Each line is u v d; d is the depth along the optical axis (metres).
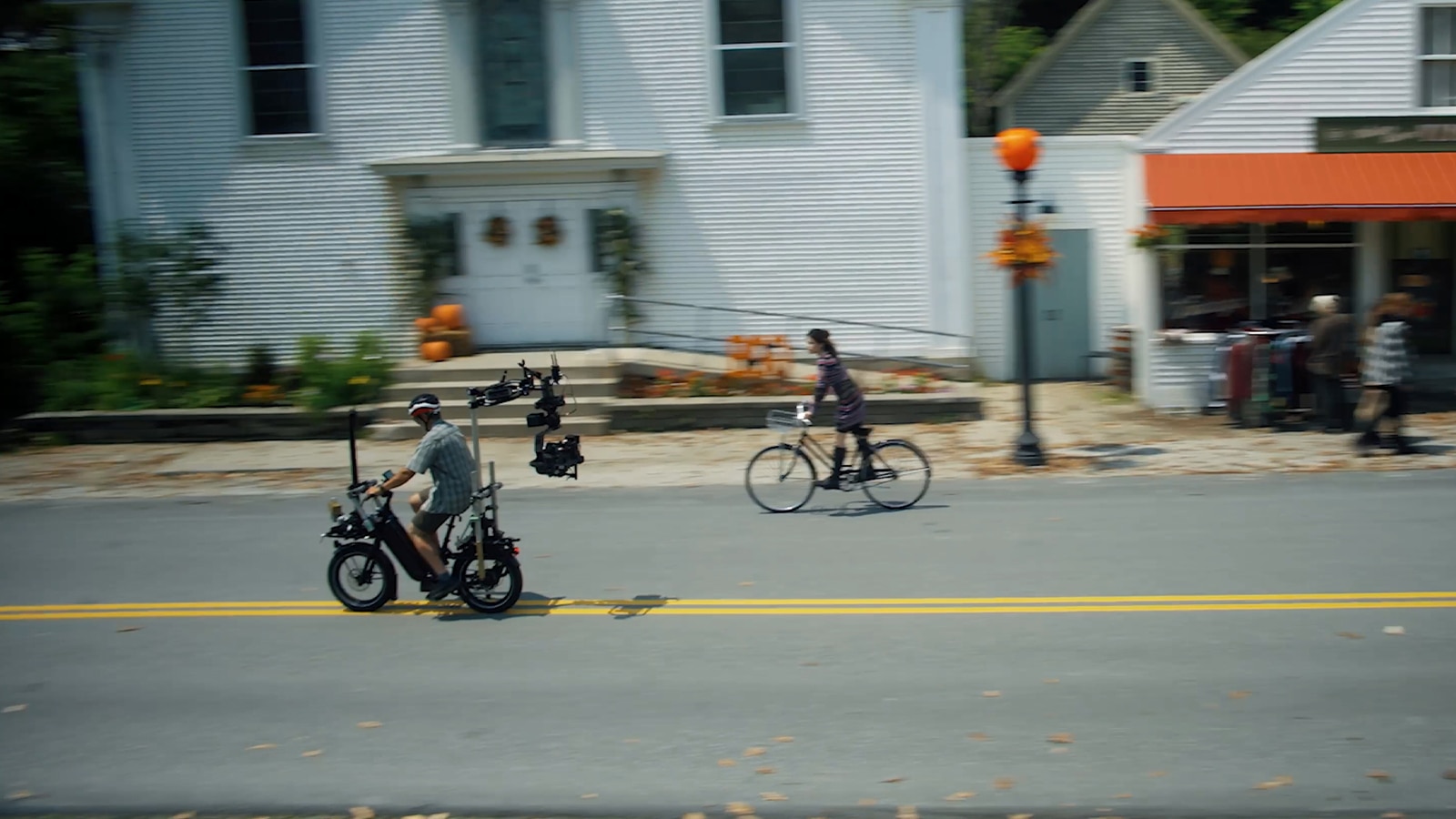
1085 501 11.82
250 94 18.30
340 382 16.80
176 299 18.25
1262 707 6.52
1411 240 17.53
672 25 17.77
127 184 18.48
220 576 9.93
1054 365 18.75
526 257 18.28
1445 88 16.70
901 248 17.98
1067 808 5.49
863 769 5.93
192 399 17.12
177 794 5.91
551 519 11.78
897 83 17.70
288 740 6.51
